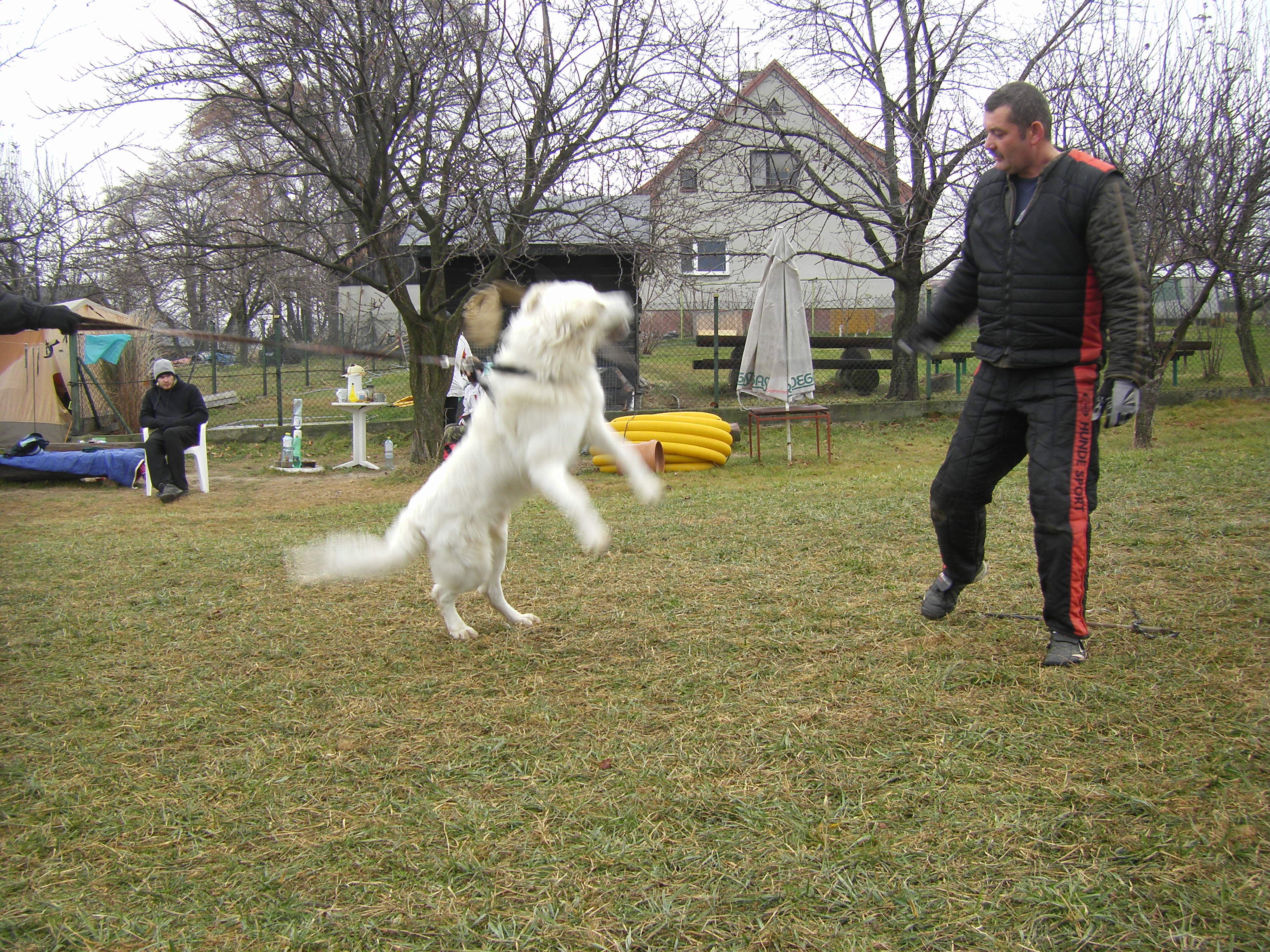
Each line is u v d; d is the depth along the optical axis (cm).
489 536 401
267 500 961
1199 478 728
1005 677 337
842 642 386
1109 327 319
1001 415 358
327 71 977
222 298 1132
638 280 1306
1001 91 330
